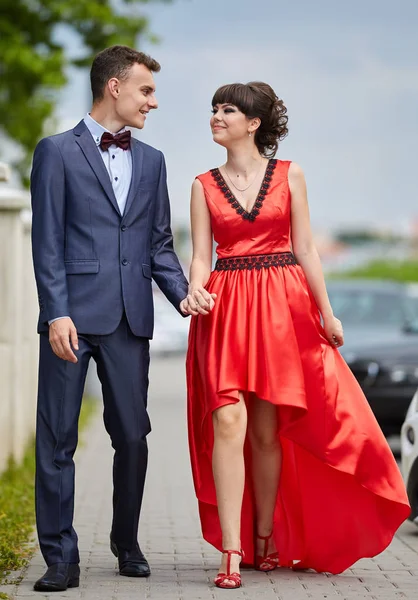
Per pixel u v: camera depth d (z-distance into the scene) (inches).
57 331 285.0
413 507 388.2
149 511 432.8
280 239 307.7
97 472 539.8
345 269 2979.8
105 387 297.0
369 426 306.5
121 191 298.4
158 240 305.3
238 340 299.3
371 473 305.0
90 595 280.7
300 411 300.8
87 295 291.9
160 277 302.7
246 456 315.3
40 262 289.0
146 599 277.6
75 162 293.3
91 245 293.0
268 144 312.0
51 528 289.0
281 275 305.3
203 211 310.8
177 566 323.3
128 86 296.5
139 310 295.9
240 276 304.3
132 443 296.5
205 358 300.7
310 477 313.6
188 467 565.0
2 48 864.3
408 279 2709.2
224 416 294.8
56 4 881.5
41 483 289.7
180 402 964.6
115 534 305.7
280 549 319.0
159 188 303.9
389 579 309.4
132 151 300.7
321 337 308.8
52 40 908.6
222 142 307.7
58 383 290.7
